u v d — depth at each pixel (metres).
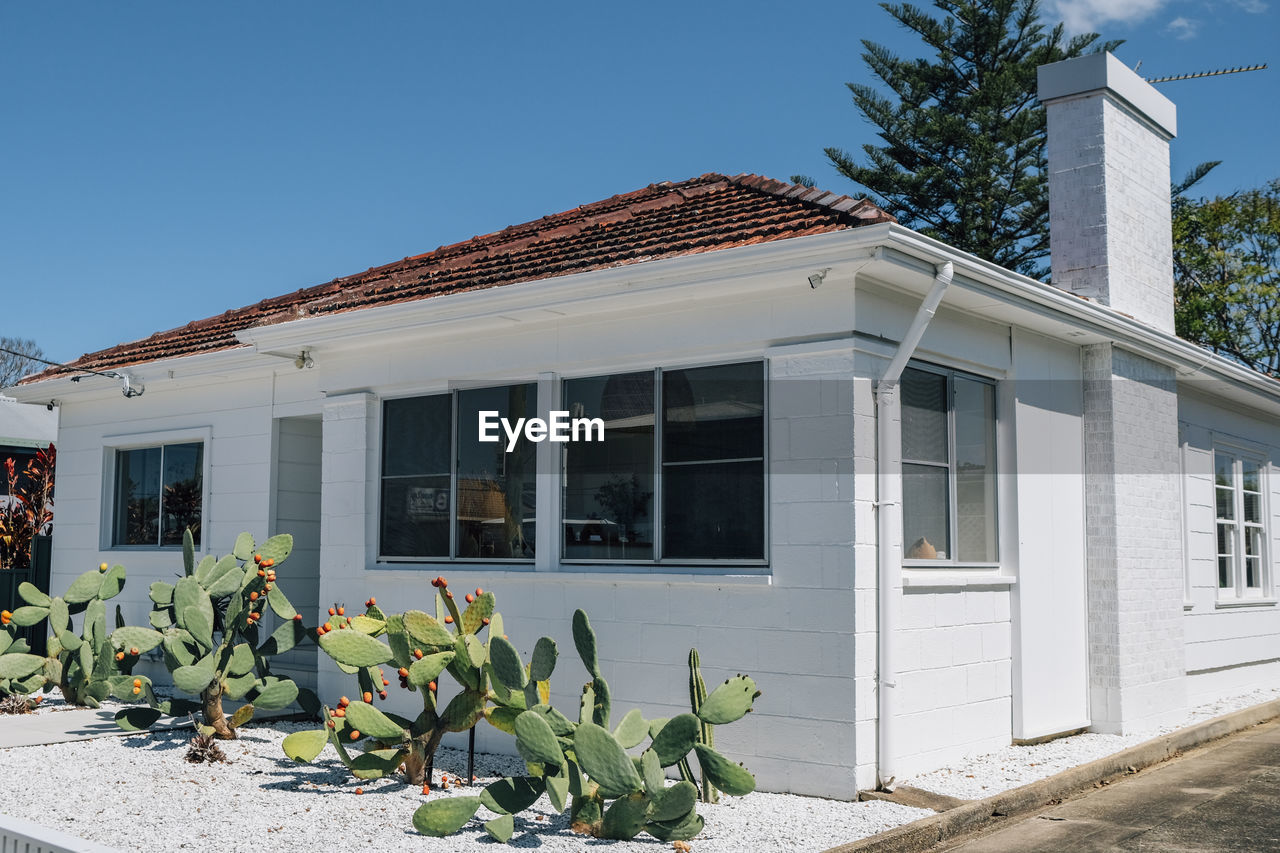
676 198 10.52
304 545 12.18
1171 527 11.17
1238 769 9.13
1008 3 32.00
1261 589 15.02
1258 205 33.69
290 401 11.77
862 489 7.63
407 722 7.73
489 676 7.26
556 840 6.40
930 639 8.34
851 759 7.43
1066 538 10.02
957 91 33.00
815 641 7.64
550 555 9.04
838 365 7.71
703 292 8.11
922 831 6.69
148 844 6.25
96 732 9.50
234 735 9.21
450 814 6.28
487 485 9.60
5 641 11.01
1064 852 6.66
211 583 9.59
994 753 8.93
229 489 12.29
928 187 31.64
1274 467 15.73
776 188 9.57
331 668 10.51
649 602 8.42
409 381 10.12
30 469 17.72
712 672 8.07
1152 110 12.02
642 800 6.30
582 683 8.70
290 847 6.21
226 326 14.02
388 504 10.27
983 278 8.10
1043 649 9.58
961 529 8.93
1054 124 11.58
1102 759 8.75
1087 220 11.25
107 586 10.91
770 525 7.94
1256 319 33.59
